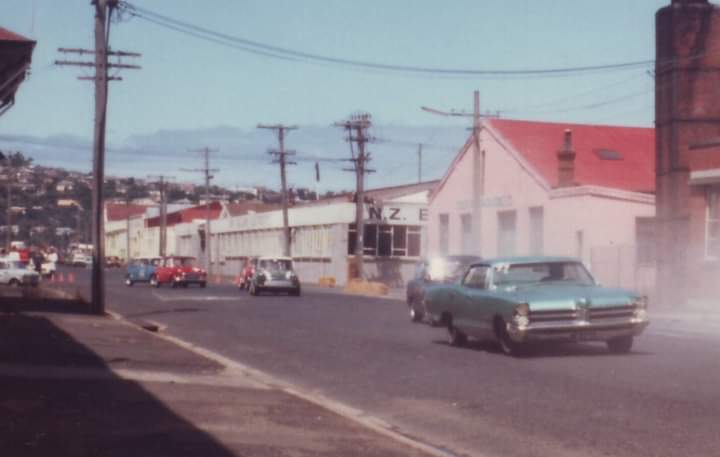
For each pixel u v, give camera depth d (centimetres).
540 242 5006
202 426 1070
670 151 3888
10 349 1855
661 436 1031
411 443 1007
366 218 7669
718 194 3616
